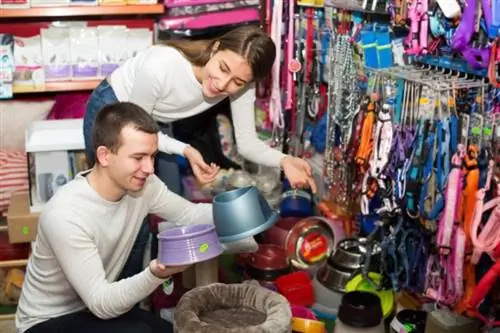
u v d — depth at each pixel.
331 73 2.71
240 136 2.32
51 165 2.67
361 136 2.38
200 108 2.25
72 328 1.79
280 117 3.02
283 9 2.95
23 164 3.01
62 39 3.29
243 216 1.76
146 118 1.71
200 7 3.17
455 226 1.99
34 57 3.26
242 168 3.31
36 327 1.80
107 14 3.43
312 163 3.10
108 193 1.77
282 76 3.05
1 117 3.27
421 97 2.12
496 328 2.02
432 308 2.31
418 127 2.11
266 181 3.05
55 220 1.69
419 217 2.14
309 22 2.89
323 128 2.95
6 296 2.71
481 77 2.13
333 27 2.73
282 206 3.04
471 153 1.94
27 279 1.90
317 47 2.89
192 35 3.18
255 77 2.05
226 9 3.19
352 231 2.79
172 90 2.13
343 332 2.11
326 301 2.49
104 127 1.69
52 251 1.74
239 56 1.97
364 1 2.33
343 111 2.63
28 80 3.26
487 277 1.92
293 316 2.26
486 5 1.81
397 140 2.19
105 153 1.70
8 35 3.24
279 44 2.93
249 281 2.21
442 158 2.04
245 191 1.85
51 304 1.86
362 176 2.46
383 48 2.41
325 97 2.96
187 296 1.92
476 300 1.96
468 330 2.01
